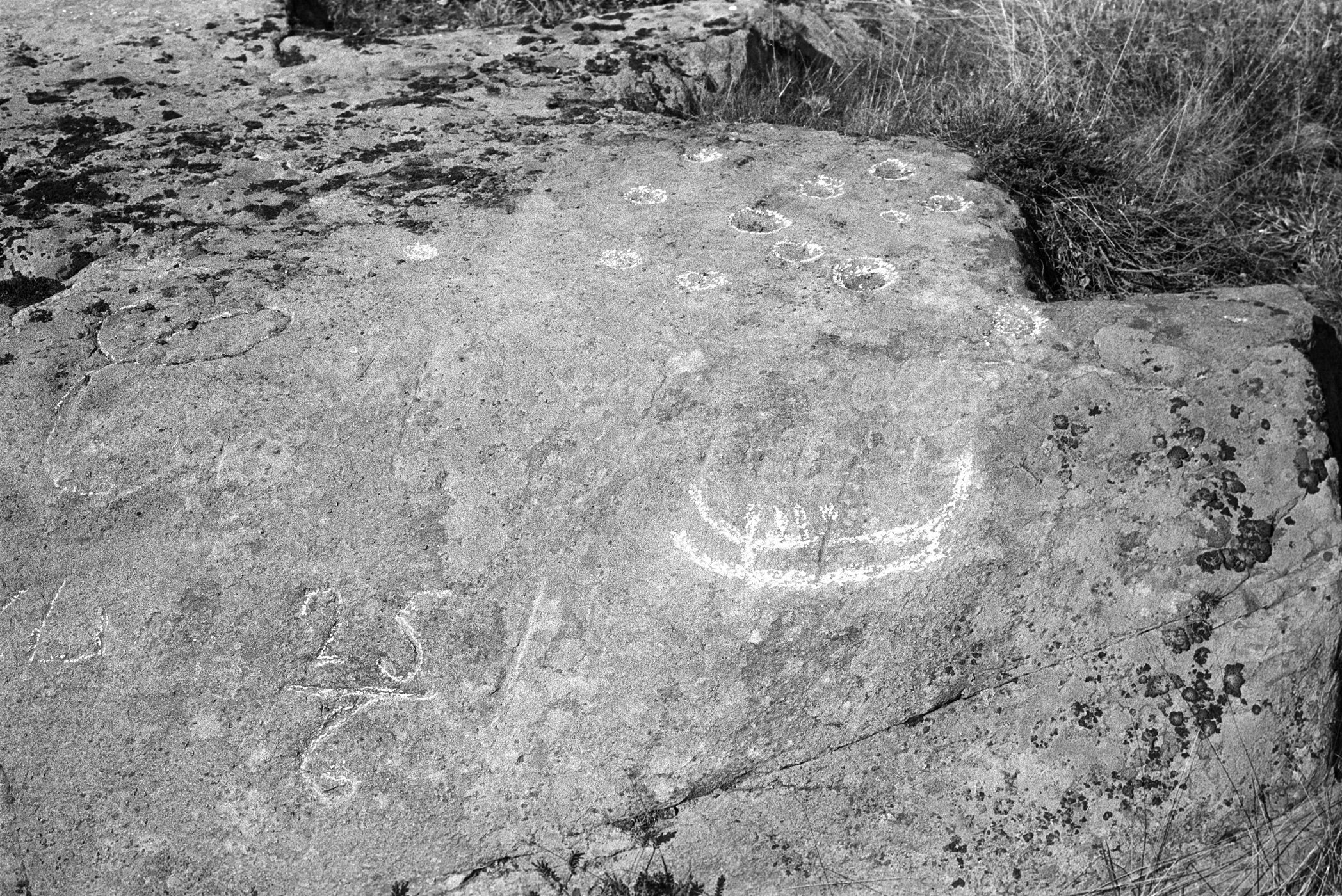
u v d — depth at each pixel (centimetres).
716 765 213
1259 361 217
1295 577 213
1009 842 214
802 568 211
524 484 216
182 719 213
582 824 214
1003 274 248
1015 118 345
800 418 216
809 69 404
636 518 214
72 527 216
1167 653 214
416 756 212
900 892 215
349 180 288
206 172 292
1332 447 219
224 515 216
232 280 247
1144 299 236
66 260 259
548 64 360
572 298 239
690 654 211
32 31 375
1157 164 366
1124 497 213
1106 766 214
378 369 225
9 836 214
